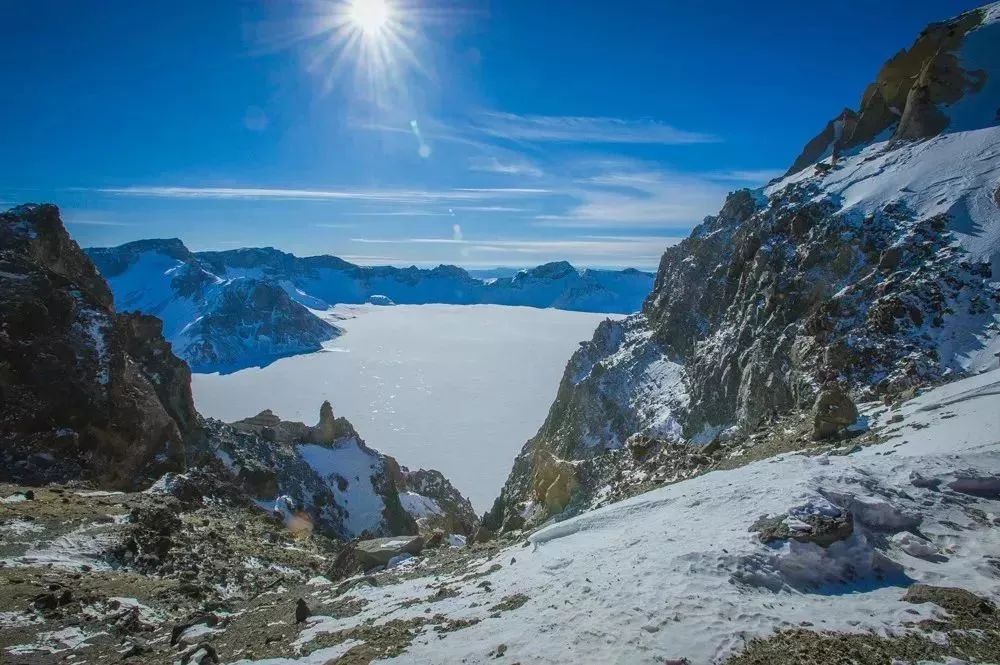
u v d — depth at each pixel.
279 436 98.19
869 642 13.34
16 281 60.19
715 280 93.38
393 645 16.72
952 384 32.50
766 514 19.31
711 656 13.23
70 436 52.72
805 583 16.45
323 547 55.56
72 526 34.72
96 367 60.47
